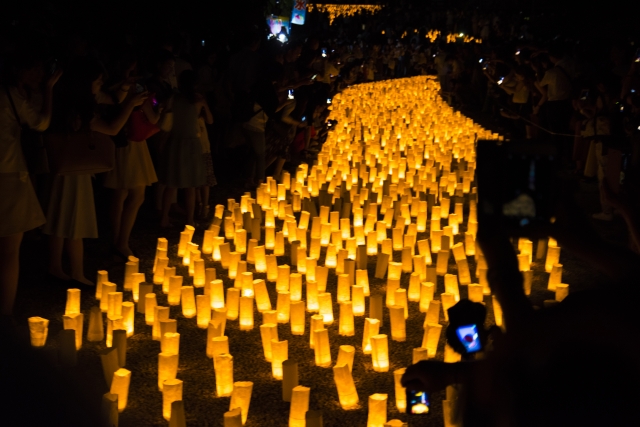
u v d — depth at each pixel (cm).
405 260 789
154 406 486
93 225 702
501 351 218
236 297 640
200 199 1028
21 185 586
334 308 687
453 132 1805
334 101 2353
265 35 2220
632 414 192
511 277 232
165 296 715
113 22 1335
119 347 538
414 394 292
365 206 1069
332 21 4647
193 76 897
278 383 522
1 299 600
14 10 1069
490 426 229
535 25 2880
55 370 153
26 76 578
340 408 485
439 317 656
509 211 238
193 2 1753
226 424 404
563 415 198
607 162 909
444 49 2695
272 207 1062
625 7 2114
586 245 243
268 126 1274
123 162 780
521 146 238
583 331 196
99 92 730
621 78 1343
